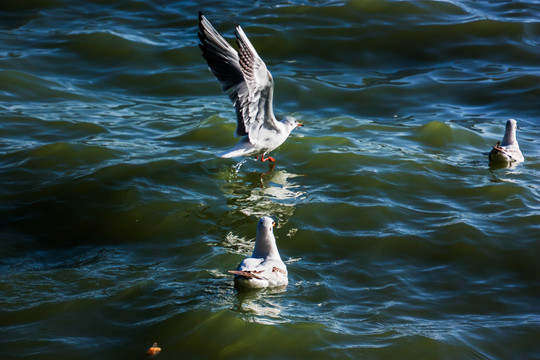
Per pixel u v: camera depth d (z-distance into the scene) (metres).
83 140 18.06
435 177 16.11
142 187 15.14
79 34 26.31
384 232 13.14
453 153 18.11
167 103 21.88
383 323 9.97
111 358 9.16
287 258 12.17
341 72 24.83
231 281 11.09
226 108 21.30
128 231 13.42
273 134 15.96
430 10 28.78
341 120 20.69
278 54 25.92
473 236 12.88
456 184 15.73
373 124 20.38
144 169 16.16
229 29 27.09
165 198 14.68
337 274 11.56
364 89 23.25
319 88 23.17
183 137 18.72
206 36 13.70
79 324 9.89
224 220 13.75
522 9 29.58
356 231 13.26
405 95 22.97
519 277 11.61
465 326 9.96
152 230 13.41
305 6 29.06
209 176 16.11
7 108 20.27
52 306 10.34
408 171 16.38
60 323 9.91
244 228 13.38
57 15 29.05
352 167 16.62
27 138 18.17
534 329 9.91
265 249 11.27
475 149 18.52
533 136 19.55
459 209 14.34
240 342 9.39
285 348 9.27
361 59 25.81
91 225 13.67
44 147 17.12
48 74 23.45
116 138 18.39
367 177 15.91
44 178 15.69
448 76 24.38
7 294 10.70
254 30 26.97
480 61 25.53
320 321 9.90
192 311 10.09
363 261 12.09
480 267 11.93
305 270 11.65
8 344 9.35
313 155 17.47
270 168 16.83
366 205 14.34
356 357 9.09
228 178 16.08
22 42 26.00
